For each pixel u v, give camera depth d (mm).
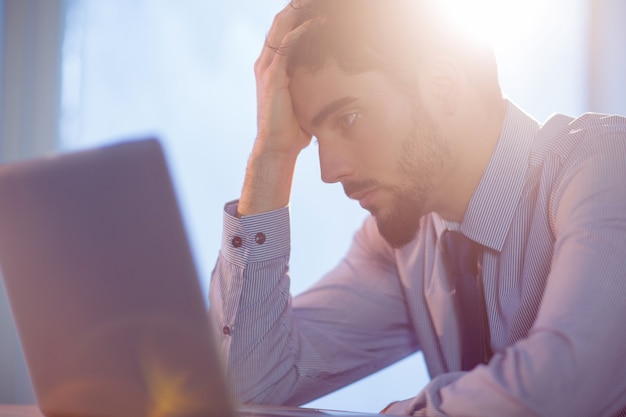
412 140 1113
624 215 932
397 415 861
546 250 1127
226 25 3025
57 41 3080
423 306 1356
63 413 787
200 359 729
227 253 1258
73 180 752
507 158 1166
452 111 1137
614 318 860
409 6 1107
